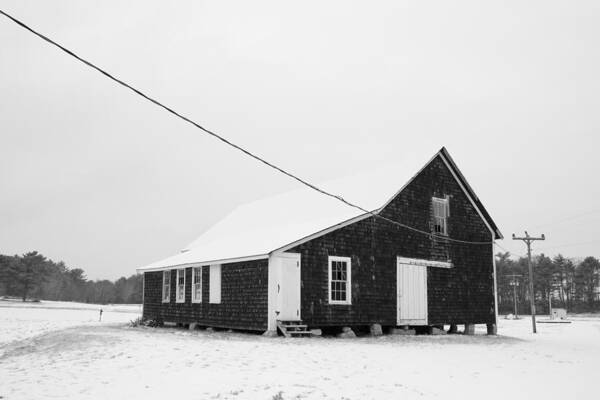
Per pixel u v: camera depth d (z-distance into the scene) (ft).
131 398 32.53
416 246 85.92
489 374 44.68
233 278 77.25
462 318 90.89
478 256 95.45
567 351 69.46
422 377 41.24
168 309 94.89
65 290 418.31
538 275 382.83
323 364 44.75
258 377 38.42
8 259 329.31
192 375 39.06
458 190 94.27
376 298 79.46
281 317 69.72
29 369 44.27
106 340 60.90
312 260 73.41
